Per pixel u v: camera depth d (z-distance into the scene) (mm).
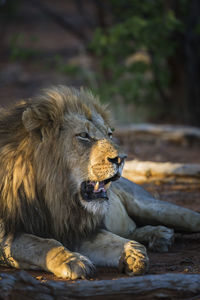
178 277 6457
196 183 14781
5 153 8242
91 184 8195
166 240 9547
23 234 8094
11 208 8148
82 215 8305
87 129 8195
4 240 8055
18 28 60594
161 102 27562
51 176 8141
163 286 6344
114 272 7781
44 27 61750
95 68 33125
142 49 26812
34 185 8203
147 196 10578
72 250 8531
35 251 7684
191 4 25297
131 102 27359
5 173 8188
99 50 25062
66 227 8312
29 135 8219
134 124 23938
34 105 8352
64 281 7070
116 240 8305
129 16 26234
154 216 10219
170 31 24719
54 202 8188
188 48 25438
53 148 8133
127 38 24797
